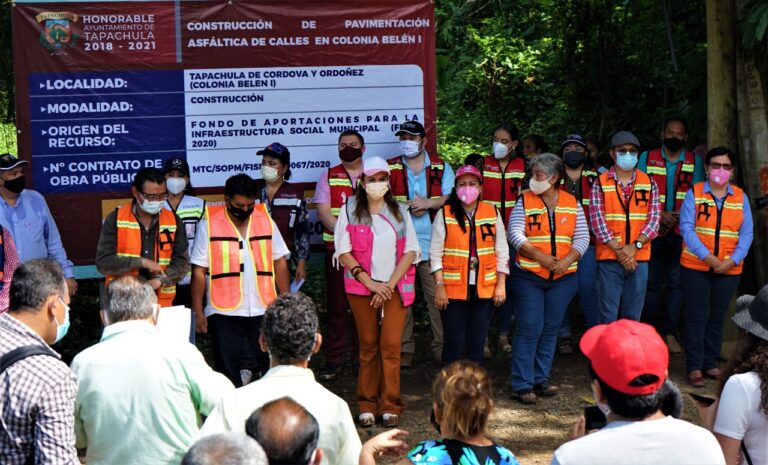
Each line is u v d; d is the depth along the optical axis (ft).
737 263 25.44
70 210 26.73
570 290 24.62
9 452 11.49
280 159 25.13
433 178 26.63
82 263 26.84
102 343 13.41
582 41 37.96
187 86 27.04
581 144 27.02
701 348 25.90
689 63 33.73
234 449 7.80
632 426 10.44
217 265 22.11
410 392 25.73
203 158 27.32
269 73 27.43
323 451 12.18
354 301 22.84
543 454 21.59
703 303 25.66
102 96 26.61
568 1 38.52
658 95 37.01
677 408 11.59
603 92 37.40
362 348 23.15
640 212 25.40
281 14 27.30
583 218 24.59
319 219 26.48
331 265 26.12
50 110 26.37
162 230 22.45
